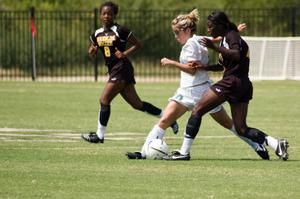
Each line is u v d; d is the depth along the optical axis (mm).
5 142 43094
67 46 109062
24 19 104000
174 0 119062
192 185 30562
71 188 29859
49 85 86938
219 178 32094
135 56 109750
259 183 31094
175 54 109438
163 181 31375
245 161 36656
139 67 106625
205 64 37062
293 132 48562
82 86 85625
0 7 119812
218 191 29438
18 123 52500
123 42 42719
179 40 37344
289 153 39469
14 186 30188
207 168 34500
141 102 44031
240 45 35250
